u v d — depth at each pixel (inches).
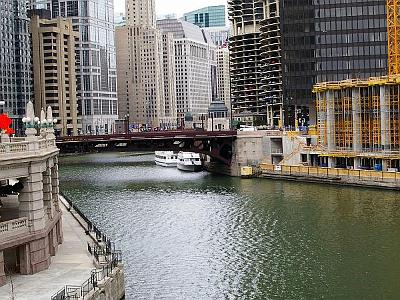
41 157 1931.6
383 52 7239.2
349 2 7273.6
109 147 5733.3
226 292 2107.5
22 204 1924.2
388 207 3585.1
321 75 7396.7
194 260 2527.1
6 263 2017.7
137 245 2805.1
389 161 4741.6
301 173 5064.0
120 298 1943.9
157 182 5349.4
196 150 5861.2
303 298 2032.5
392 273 2281.0
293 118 7554.1
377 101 4852.4
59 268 1962.4
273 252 2628.0
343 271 2324.1
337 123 5270.7
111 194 4544.8
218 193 4478.3
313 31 7386.8
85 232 2527.1
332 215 3408.0
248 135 5792.3
